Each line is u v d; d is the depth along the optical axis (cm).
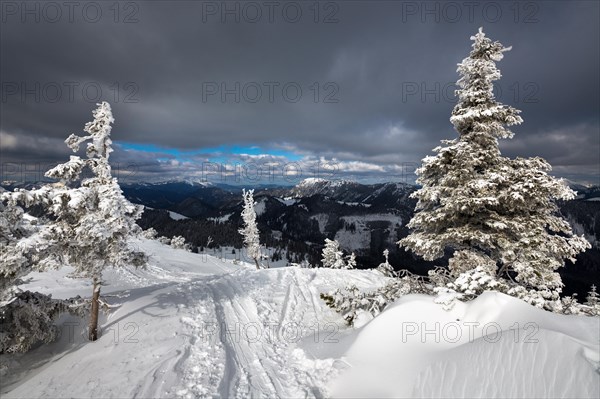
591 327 607
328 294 1356
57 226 900
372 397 682
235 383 775
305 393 743
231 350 960
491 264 1040
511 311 723
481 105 1090
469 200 1007
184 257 4291
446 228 1200
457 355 659
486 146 1112
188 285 1700
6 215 841
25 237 894
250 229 4178
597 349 520
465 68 1121
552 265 974
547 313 688
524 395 531
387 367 743
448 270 1142
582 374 490
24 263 850
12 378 891
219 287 1669
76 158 907
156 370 802
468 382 603
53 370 871
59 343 1046
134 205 1002
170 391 715
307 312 1374
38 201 857
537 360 552
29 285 1803
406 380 685
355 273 2178
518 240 1053
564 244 984
